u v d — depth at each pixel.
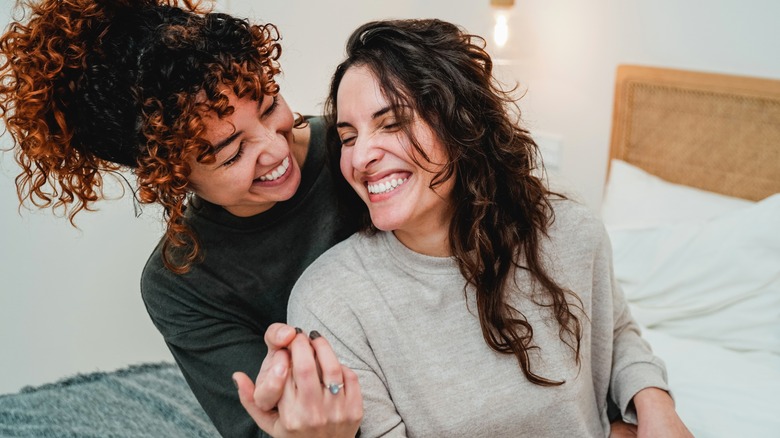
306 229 1.26
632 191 2.34
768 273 1.87
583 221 1.19
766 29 2.15
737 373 1.70
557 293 1.11
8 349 1.75
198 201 1.22
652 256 2.04
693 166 2.36
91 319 1.87
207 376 1.22
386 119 1.00
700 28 2.29
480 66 1.07
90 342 1.88
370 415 1.04
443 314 1.09
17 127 1.04
